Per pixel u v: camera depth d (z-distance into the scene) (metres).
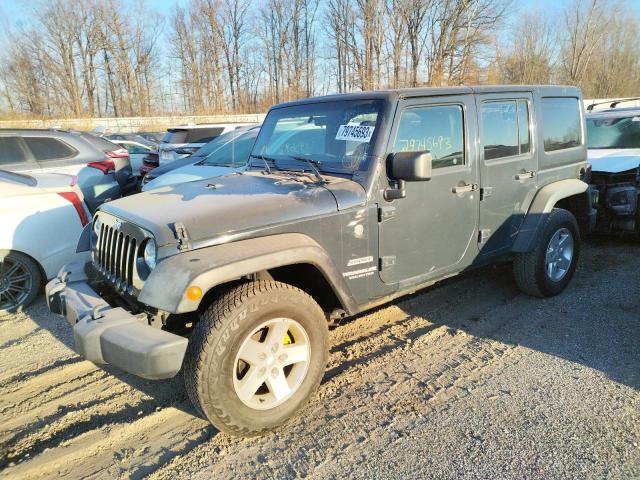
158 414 3.31
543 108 4.71
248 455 2.88
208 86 43.75
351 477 2.68
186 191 3.55
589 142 7.75
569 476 2.62
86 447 3.01
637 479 2.58
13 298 5.16
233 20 42.72
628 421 3.04
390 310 4.86
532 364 3.74
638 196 6.38
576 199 5.32
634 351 3.88
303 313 3.03
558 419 3.08
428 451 2.85
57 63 43.41
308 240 3.10
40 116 38.53
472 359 3.85
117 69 44.97
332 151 3.72
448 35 36.28
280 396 3.02
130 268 3.08
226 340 2.73
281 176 3.73
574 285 5.32
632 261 6.05
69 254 5.41
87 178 7.89
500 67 37.84
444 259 3.98
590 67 39.97
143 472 2.79
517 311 4.70
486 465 2.73
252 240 2.95
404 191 3.48
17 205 5.13
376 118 3.51
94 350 2.79
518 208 4.54
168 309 2.63
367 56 35.53
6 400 3.55
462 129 3.97
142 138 18.16
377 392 3.45
